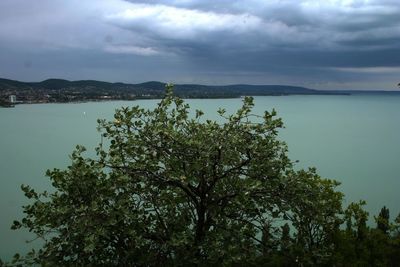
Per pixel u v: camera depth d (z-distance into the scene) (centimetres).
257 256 1030
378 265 1045
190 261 882
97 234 786
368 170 6138
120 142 991
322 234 1110
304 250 1009
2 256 2577
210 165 948
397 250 1084
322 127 13862
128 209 873
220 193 1005
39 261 854
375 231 1114
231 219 1017
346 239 1075
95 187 873
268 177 977
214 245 880
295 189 970
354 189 4838
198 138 940
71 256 865
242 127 963
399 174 5825
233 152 984
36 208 888
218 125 998
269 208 1012
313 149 8319
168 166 974
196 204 988
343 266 1034
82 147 965
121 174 906
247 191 918
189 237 922
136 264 906
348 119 18650
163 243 916
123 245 905
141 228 914
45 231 896
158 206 973
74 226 812
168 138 956
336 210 1095
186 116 1051
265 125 972
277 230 1082
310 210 991
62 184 882
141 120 991
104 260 916
